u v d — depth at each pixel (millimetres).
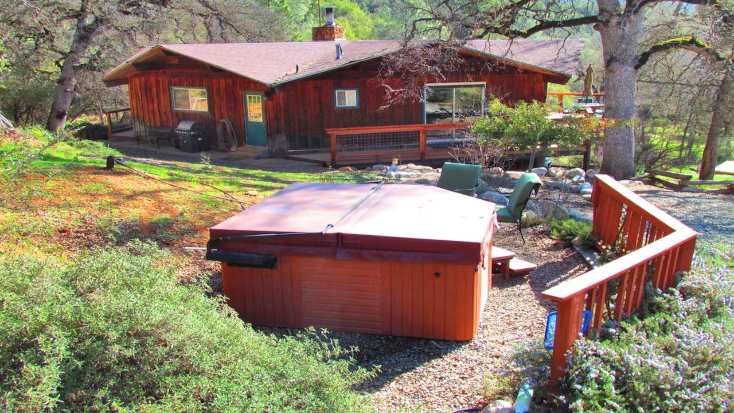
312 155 16328
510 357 4023
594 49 35938
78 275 3367
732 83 17078
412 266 4844
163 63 18125
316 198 6258
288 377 3193
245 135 17391
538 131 11766
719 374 3430
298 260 5094
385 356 4699
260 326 5336
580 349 3527
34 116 19656
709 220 9383
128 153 17031
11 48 17469
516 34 14398
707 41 14523
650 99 24688
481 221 5258
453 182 8172
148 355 2934
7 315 2814
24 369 2557
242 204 7934
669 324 4055
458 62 16156
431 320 4910
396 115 17281
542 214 8461
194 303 3584
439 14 13602
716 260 5504
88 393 2711
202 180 9406
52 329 2768
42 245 5680
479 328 5094
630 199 5785
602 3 13805
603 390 3338
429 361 4574
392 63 15180
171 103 18656
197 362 2979
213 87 17516
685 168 27469
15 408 2424
